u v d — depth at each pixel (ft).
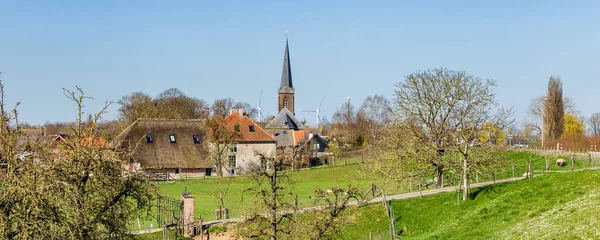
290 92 608.19
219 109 571.28
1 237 69.15
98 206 79.87
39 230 70.44
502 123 178.40
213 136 319.68
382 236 142.61
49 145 82.48
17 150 77.30
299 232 107.14
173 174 312.09
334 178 262.26
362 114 526.98
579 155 238.89
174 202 158.40
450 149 167.22
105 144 87.20
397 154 188.85
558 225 106.63
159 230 144.46
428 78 195.11
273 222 105.29
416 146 189.57
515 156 257.96
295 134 484.33
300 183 250.37
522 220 122.52
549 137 340.39
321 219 111.75
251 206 116.26
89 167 79.66
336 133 458.09
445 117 192.24
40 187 71.00
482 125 174.09
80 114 82.84
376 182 204.13
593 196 119.55
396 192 195.11
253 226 109.70
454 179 206.18
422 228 142.92
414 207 158.10
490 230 122.62
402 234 142.92
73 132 84.79
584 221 102.37
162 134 324.80
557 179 147.64
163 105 460.14
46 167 75.72
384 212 157.17
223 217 160.86
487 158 162.81
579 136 309.42
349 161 340.18
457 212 145.69
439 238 127.34
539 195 138.10
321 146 453.58
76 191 74.84
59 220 72.79
